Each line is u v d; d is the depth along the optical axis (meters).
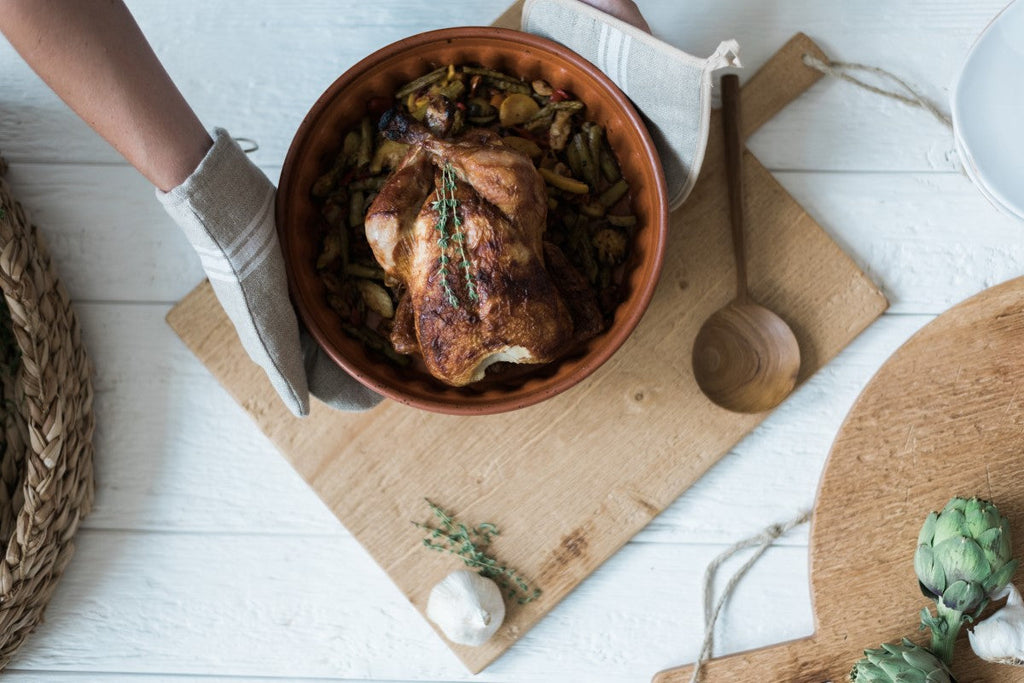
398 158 1.12
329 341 1.09
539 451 1.18
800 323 1.18
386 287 1.13
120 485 1.20
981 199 1.19
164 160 1.03
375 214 1.06
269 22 1.20
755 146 1.19
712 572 1.19
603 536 1.18
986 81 1.07
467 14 1.20
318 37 1.20
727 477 1.19
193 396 1.20
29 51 0.97
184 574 1.20
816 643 1.16
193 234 1.06
